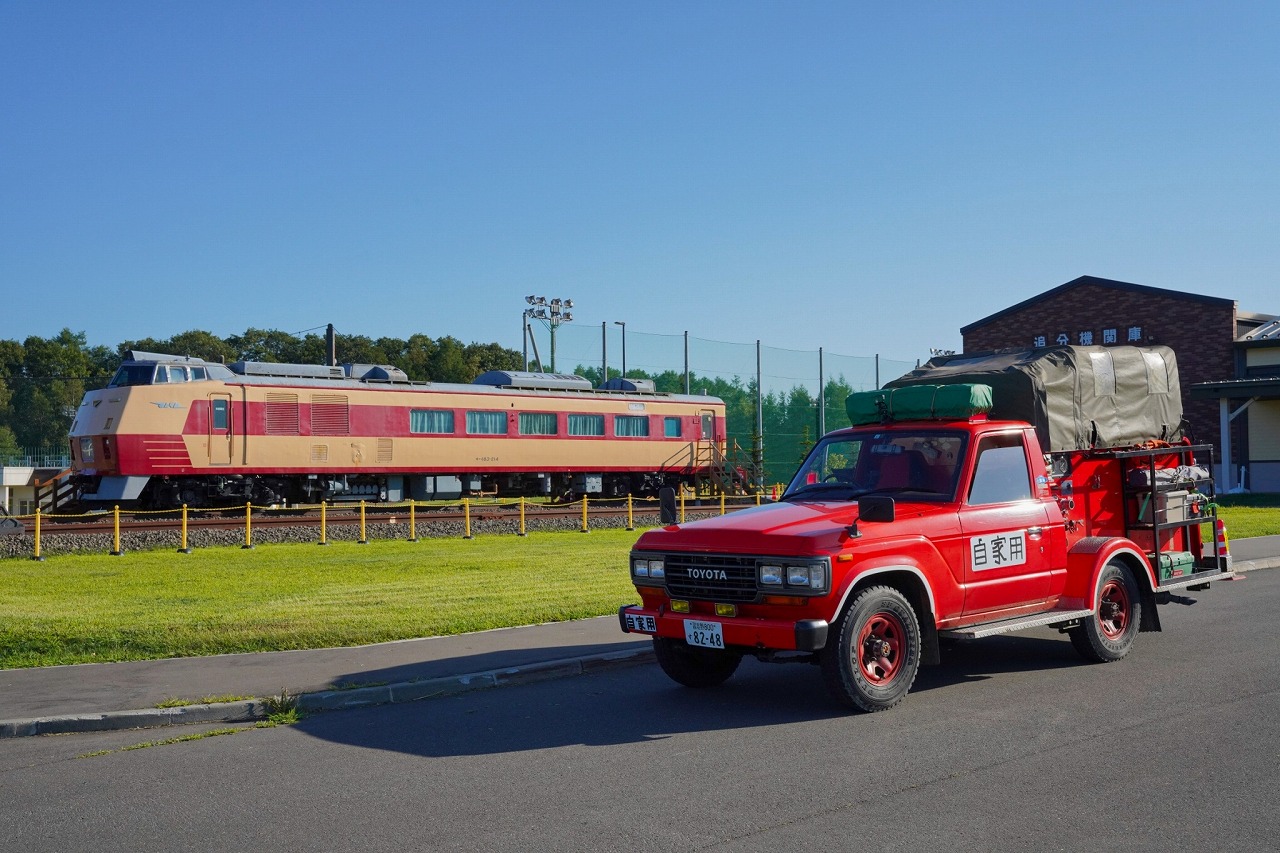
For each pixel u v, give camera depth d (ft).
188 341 246.68
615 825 18.17
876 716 25.76
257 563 60.59
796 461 150.00
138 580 52.60
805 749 22.86
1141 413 36.17
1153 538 34.63
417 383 111.86
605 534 83.41
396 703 28.86
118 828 18.63
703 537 27.14
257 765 22.70
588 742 24.06
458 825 18.40
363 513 74.54
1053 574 30.53
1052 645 35.50
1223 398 122.31
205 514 93.20
